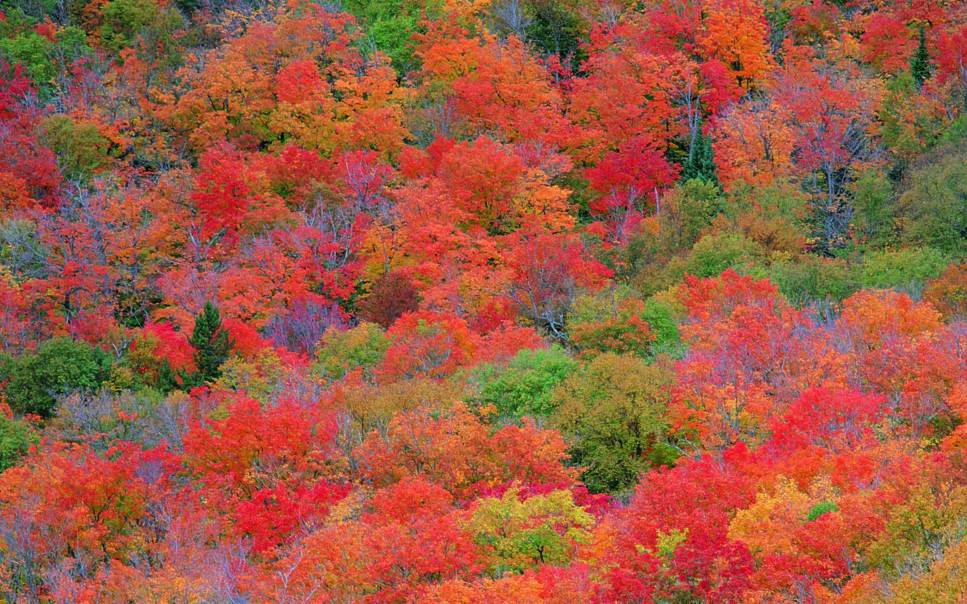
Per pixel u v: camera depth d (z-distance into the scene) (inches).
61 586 1230.3
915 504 1002.1
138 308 2723.9
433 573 1133.7
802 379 1562.5
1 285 2458.2
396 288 2358.5
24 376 2033.7
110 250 2716.5
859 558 996.6
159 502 1434.5
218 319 2138.3
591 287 2245.3
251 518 1359.5
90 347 2123.5
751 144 2844.5
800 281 2084.2
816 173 2839.6
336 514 1277.1
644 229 2546.8
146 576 1269.7
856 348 1670.8
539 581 1062.4
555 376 1706.4
